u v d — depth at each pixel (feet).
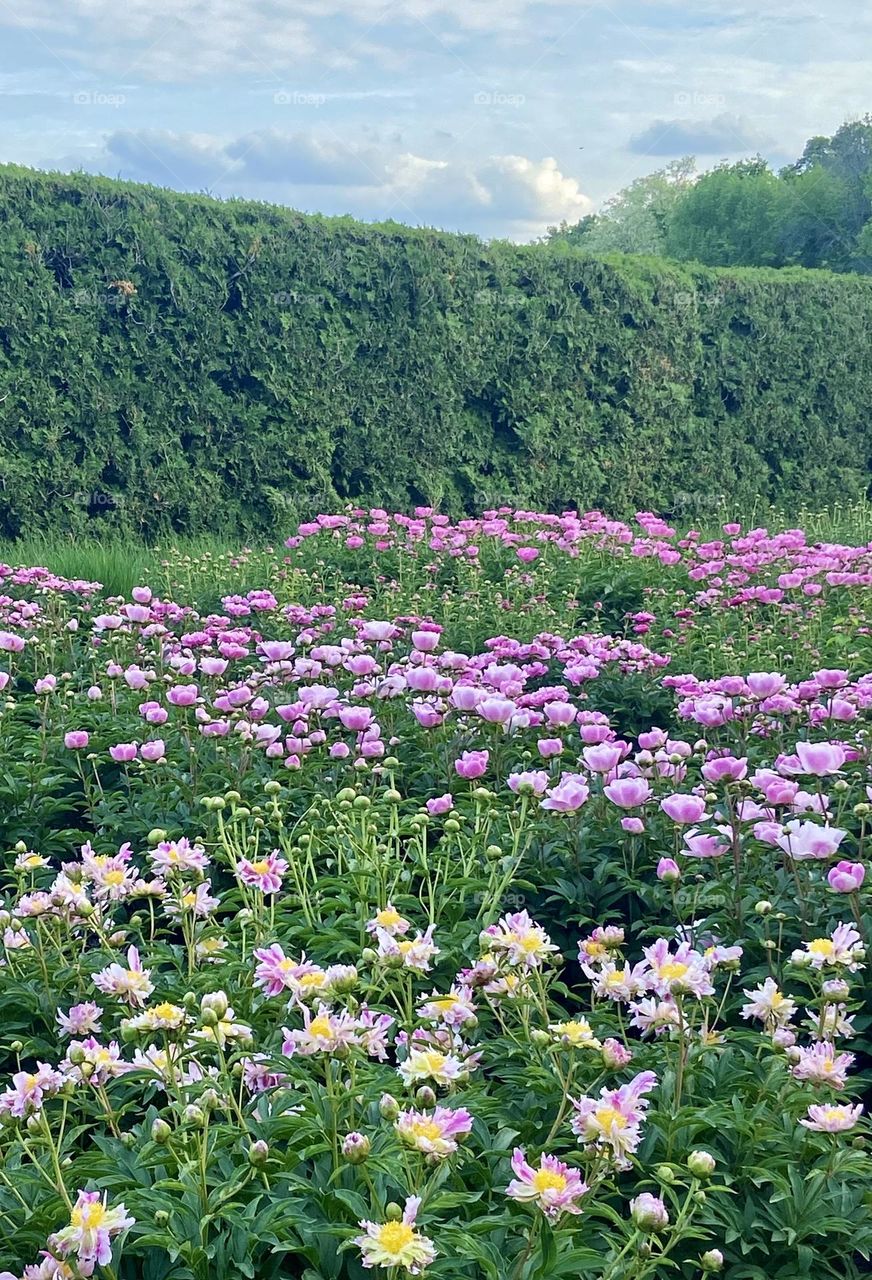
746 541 32.48
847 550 29.71
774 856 12.96
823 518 52.24
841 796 14.17
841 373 62.23
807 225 110.73
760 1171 8.06
